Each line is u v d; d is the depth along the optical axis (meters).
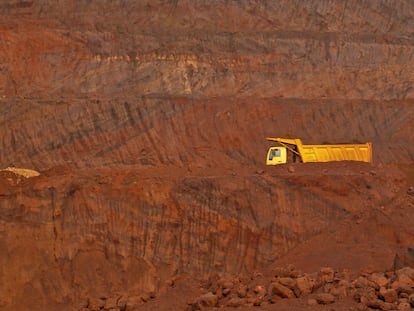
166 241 46.38
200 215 46.31
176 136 60.56
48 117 60.78
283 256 43.94
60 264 47.12
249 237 45.28
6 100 61.72
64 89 65.44
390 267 35.06
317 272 33.75
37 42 66.94
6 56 65.88
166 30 69.50
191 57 68.19
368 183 46.09
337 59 70.38
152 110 61.66
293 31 71.12
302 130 63.66
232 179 46.91
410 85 69.25
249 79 68.19
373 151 63.19
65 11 69.56
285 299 29.80
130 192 47.78
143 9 70.69
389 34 72.38
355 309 27.58
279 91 68.00
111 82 66.38
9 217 48.25
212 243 45.72
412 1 75.88
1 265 47.31
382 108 66.50
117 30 68.88
